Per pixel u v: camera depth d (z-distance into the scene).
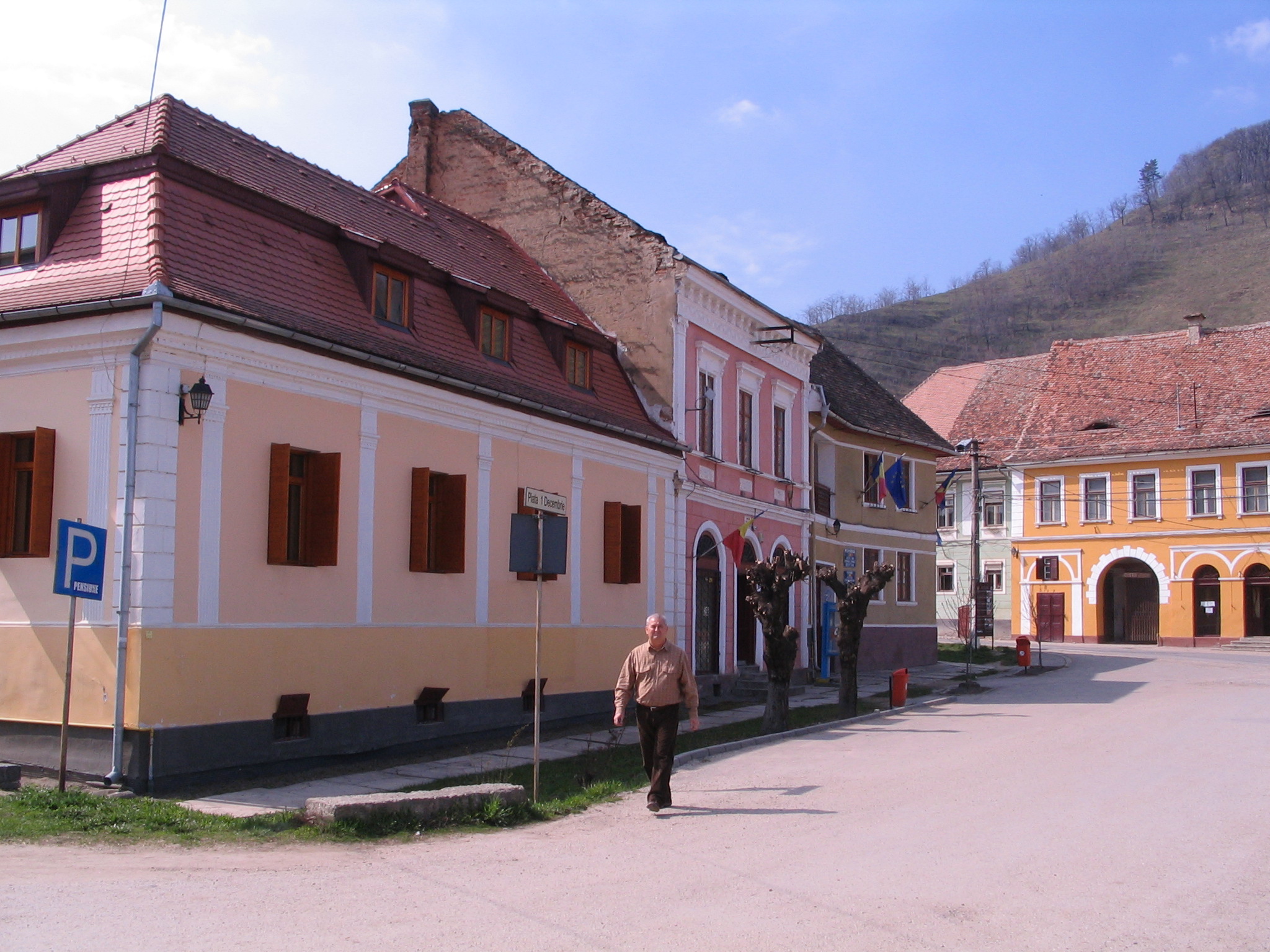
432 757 15.64
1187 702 22.75
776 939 6.73
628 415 22.88
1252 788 12.30
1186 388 52.47
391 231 19.25
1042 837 9.78
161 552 12.50
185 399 12.80
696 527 24.70
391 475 15.95
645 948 6.54
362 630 15.30
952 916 7.27
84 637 12.58
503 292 19.83
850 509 34.06
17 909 7.22
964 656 41.00
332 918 7.10
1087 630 51.88
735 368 26.70
